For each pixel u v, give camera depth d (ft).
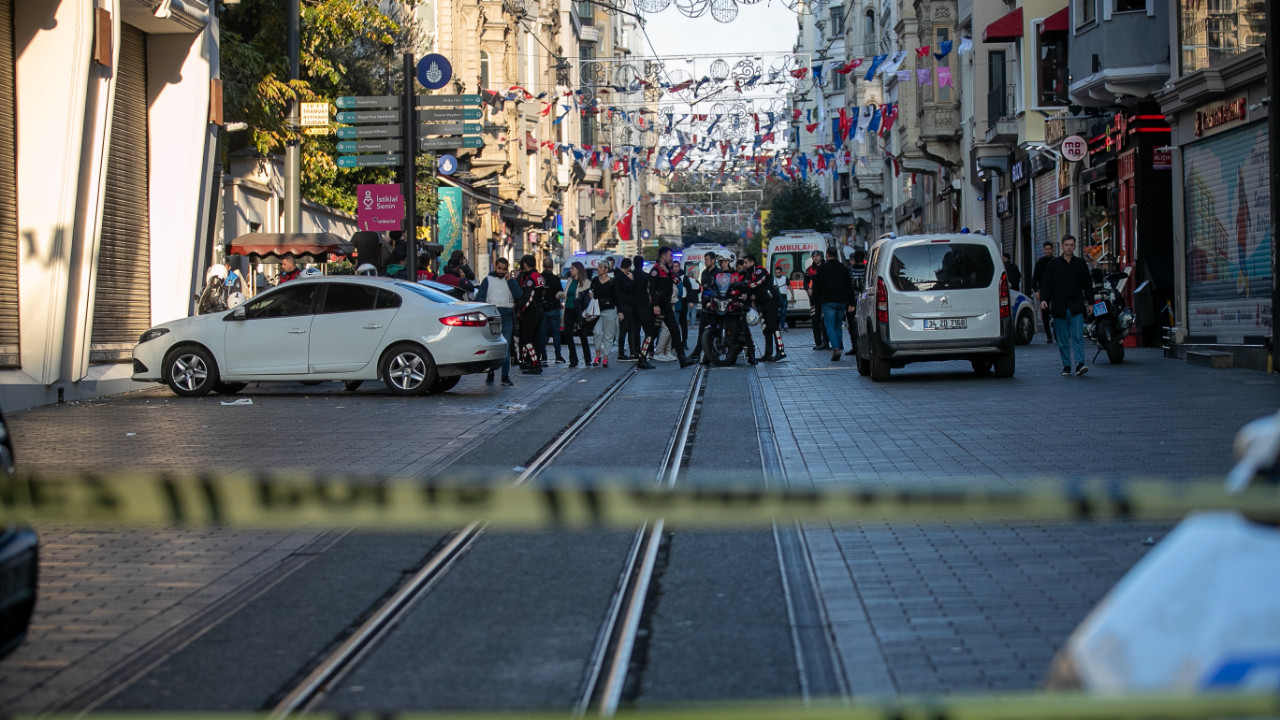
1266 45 101.14
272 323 105.29
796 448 65.98
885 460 60.08
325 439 73.41
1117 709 11.54
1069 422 72.38
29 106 97.30
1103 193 172.14
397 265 141.18
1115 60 146.10
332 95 183.93
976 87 229.86
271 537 45.06
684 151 223.10
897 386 103.30
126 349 114.83
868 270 117.08
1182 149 135.54
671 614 33.88
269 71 138.41
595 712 26.09
